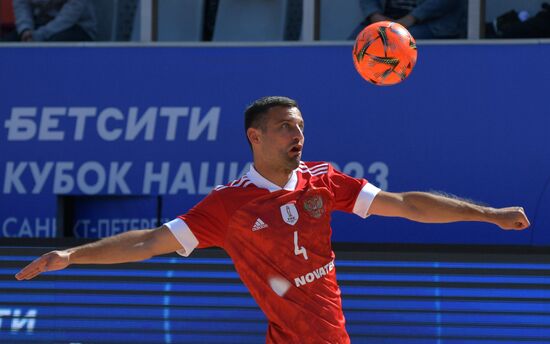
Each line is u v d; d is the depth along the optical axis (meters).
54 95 25.20
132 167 24.86
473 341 20.61
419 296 21.11
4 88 25.33
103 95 25.09
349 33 26.97
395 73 15.28
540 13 25.95
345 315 21.02
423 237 23.80
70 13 27.50
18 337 21.48
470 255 21.31
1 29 27.94
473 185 23.69
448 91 23.91
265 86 24.62
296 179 13.05
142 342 21.28
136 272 21.83
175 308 21.52
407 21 25.95
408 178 23.95
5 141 25.20
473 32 25.41
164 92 24.94
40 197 25.02
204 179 24.64
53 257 12.24
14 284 22.06
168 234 12.77
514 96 23.67
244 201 12.80
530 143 23.56
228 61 24.80
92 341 21.36
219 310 21.42
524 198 23.50
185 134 24.78
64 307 21.70
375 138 24.11
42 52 25.31
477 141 23.75
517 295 20.94
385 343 20.78
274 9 27.89
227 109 24.72
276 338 12.82
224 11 28.08
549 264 21.08
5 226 25.05
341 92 24.31
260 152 12.92
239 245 12.80
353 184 13.29
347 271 21.47
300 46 24.53
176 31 28.16
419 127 23.97
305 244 12.67
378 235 23.97
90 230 25.33
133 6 28.06
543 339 20.52
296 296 12.61
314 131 24.33
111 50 25.16
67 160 25.03
